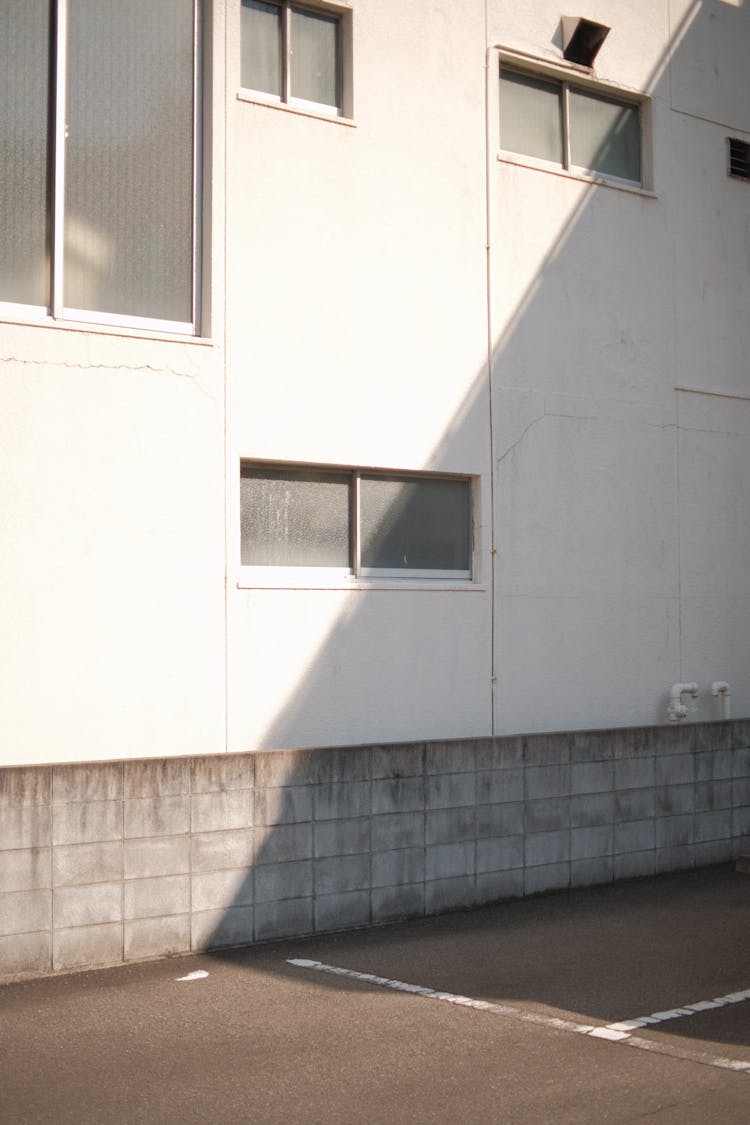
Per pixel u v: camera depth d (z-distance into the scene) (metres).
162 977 7.90
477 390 10.91
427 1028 6.80
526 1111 5.55
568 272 11.62
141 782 8.31
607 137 12.27
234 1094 5.80
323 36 10.34
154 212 9.34
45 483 8.65
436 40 10.81
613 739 11.02
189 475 9.27
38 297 8.82
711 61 12.98
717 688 12.46
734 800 11.95
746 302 13.09
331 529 10.23
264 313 9.72
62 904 7.95
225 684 9.38
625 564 11.90
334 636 9.97
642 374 12.14
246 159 9.70
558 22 11.70
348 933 9.19
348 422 10.13
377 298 10.34
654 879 11.20
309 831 9.09
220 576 9.38
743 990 7.55
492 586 10.95
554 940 8.91
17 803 7.80
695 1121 5.41
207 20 9.61
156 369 9.16
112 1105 5.66
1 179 8.72
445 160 10.80
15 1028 6.82
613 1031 6.72
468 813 9.99
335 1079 5.99
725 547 12.74
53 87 8.91
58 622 8.66
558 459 11.46
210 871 8.60
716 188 12.92
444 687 10.59
